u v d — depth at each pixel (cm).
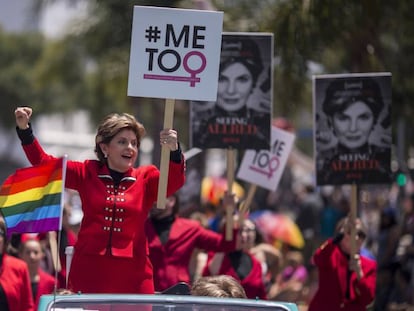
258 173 1605
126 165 1075
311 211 2980
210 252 1502
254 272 1474
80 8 3644
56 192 1032
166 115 1095
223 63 1421
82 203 1075
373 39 2069
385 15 2055
